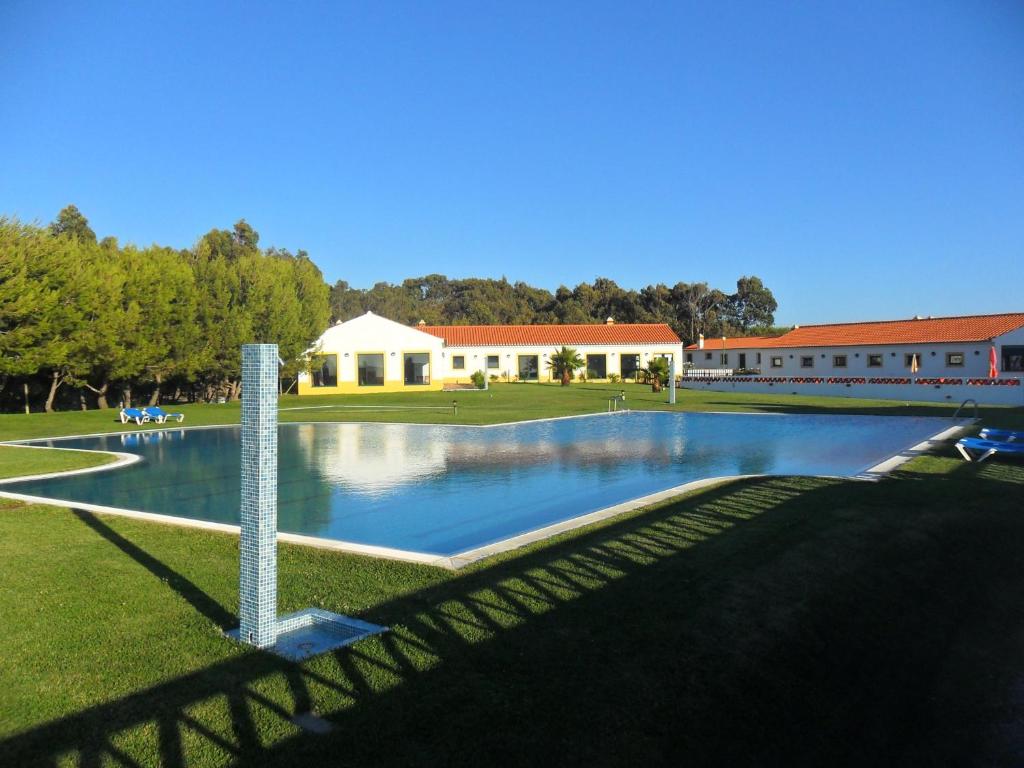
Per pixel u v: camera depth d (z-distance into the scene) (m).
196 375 36.81
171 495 12.47
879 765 4.47
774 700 4.82
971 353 40.72
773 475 12.70
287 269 42.25
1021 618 6.68
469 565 7.26
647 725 4.29
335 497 12.09
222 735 4.05
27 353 27.14
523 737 4.07
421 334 45.44
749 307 97.12
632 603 6.05
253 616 5.28
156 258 34.62
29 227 28.78
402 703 4.41
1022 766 4.63
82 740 4.00
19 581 6.84
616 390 43.50
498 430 23.20
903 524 8.66
